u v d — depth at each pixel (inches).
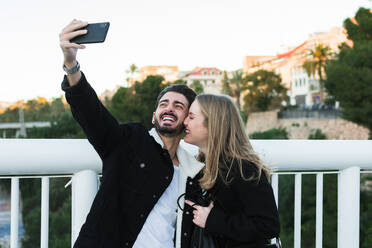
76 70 49.7
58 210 309.6
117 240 51.2
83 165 55.1
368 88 951.6
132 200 52.9
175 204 56.6
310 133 1886.1
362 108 975.6
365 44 1016.2
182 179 56.8
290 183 651.5
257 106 2514.8
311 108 1973.4
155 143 56.7
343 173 68.2
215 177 52.6
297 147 63.5
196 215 51.8
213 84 3511.3
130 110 1904.5
